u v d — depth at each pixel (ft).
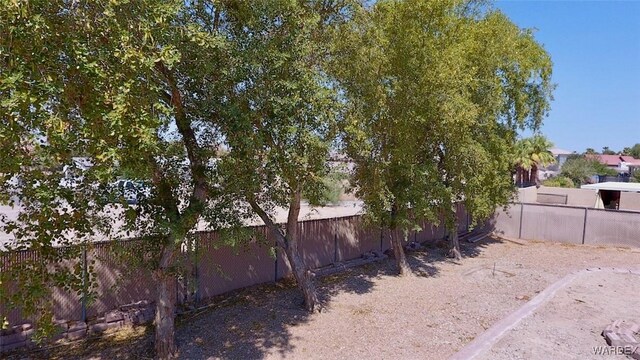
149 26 13.48
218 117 18.76
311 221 38.75
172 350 21.43
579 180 158.10
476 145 40.68
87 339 22.91
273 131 19.15
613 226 58.03
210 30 18.16
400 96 31.42
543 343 23.04
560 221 61.62
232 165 18.78
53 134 12.34
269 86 18.88
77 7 12.89
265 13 18.49
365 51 26.05
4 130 11.59
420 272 41.37
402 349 23.12
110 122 12.95
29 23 11.46
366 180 32.89
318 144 20.85
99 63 13.08
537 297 32.17
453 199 44.52
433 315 28.84
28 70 11.94
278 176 21.48
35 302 17.20
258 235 26.94
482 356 21.27
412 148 35.42
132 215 18.28
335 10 25.38
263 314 27.86
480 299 32.94
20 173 14.48
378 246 47.32
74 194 16.89
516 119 50.19
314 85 20.01
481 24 42.22
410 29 30.48
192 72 17.42
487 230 65.57
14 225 16.53
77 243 19.10
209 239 28.55
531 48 50.21
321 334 25.02
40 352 21.29
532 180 104.37
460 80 34.09
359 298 32.19
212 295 30.17
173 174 19.74
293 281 35.63
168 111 14.32
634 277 39.52
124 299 25.50
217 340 23.65
